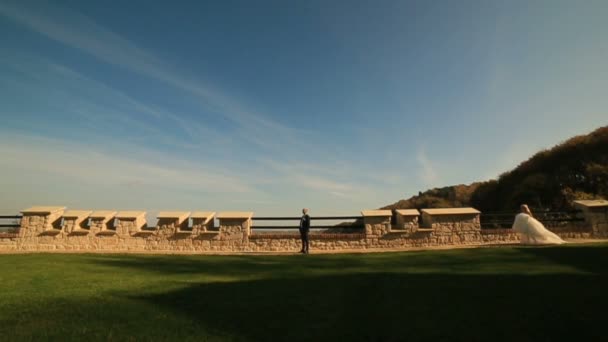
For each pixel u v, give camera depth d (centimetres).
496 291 548
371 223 1452
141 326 406
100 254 1322
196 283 688
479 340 352
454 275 708
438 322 409
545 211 1572
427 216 1498
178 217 1494
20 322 423
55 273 832
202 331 389
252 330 392
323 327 401
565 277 636
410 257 1089
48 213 1522
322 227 1524
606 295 500
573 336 354
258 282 693
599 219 1397
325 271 849
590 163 2069
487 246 1300
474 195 3216
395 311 459
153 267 957
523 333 366
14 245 1495
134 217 1509
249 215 1512
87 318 438
